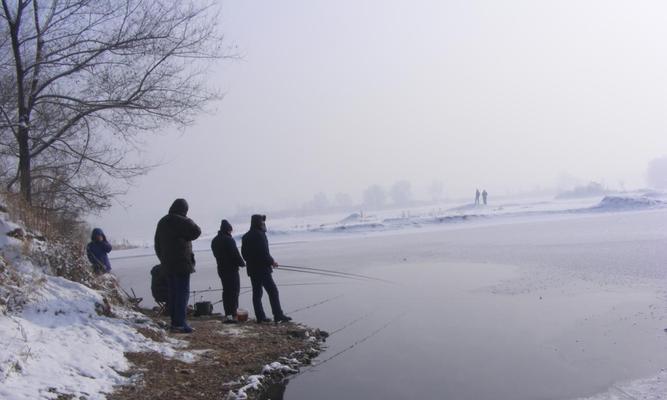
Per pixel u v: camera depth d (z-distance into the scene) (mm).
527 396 6230
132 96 13328
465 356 7902
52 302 7363
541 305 10898
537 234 26109
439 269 17016
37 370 5699
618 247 18625
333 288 14883
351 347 8719
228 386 6551
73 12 13039
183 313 8977
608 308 10195
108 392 5840
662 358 7270
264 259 10445
